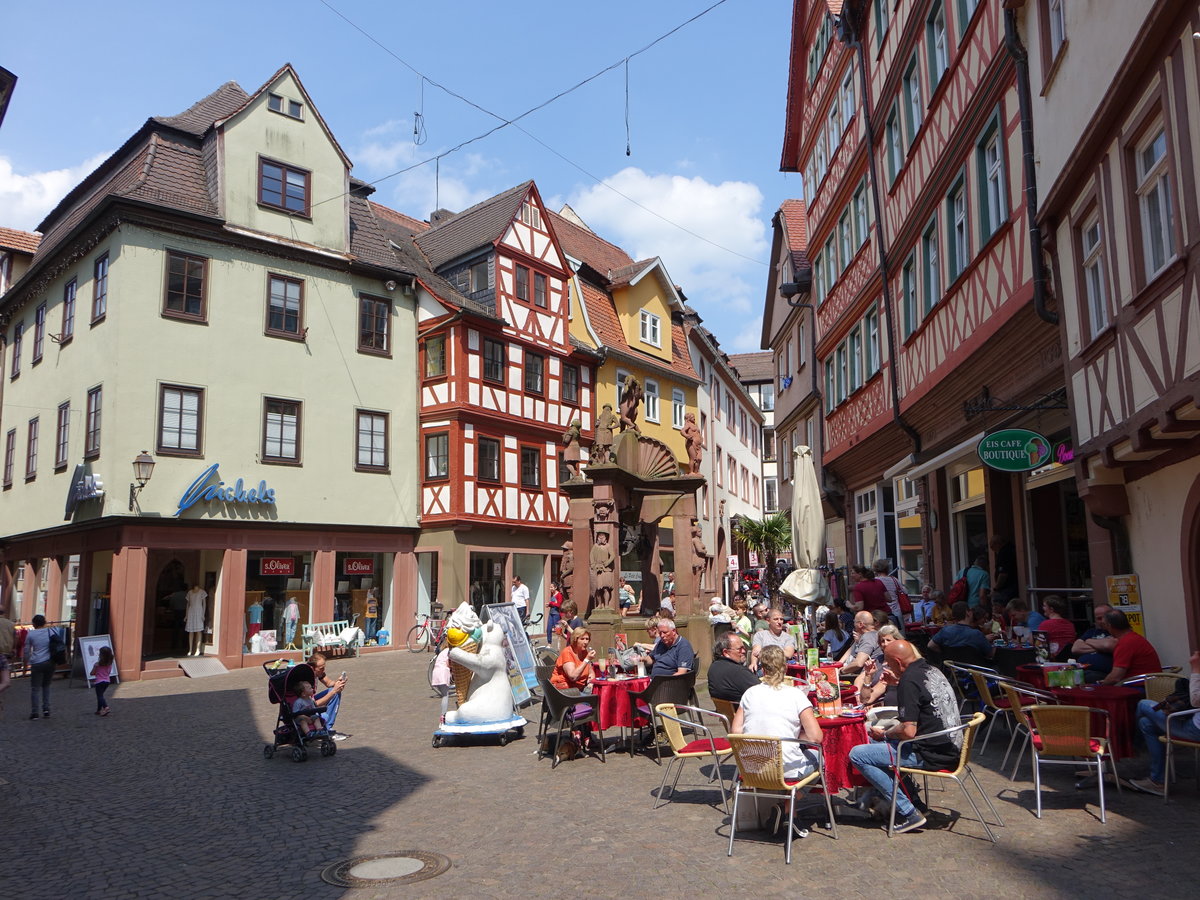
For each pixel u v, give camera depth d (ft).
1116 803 22.04
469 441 82.94
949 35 44.93
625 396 53.16
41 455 75.87
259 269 73.20
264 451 71.72
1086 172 30.50
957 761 20.71
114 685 59.36
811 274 82.84
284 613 72.43
